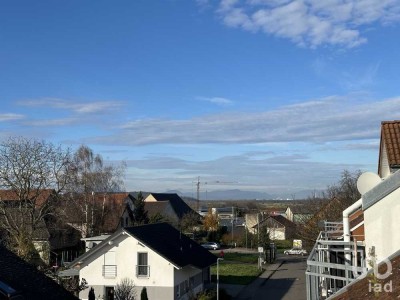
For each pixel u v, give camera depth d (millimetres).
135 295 29312
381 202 9406
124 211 62625
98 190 53688
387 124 14781
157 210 80500
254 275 43875
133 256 29734
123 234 29797
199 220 80688
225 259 56594
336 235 15648
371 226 9430
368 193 9555
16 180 35469
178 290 29875
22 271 16547
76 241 50625
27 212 36062
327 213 39594
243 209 125188
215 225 77062
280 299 32500
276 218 88625
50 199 38906
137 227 31375
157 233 33469
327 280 11656
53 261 43406
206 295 30453
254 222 94812
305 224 45656
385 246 9250
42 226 40438
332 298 7480
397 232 9203
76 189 48406
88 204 50562
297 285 38656
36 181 36156
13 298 13406
